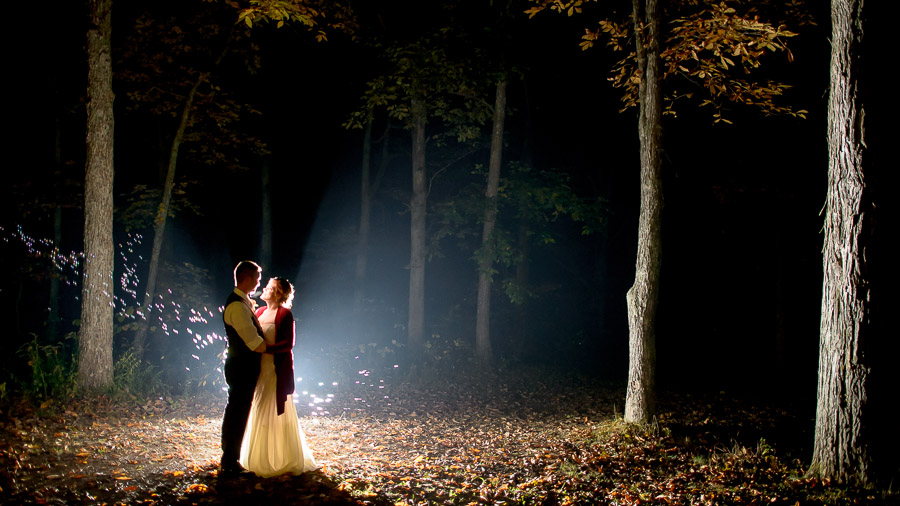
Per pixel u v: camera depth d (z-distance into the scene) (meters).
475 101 14.62
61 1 13.57
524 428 9.72
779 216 15.17
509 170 15.02
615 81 9.67
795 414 11.32
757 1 8.77
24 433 6.56
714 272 21.12
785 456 7.27
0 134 14.95
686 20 8.19
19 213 14.27
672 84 14.52
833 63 6.15
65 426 7.18
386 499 5.27
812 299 18.19
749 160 14.62
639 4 8.49
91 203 9.40
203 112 13.59
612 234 21.92
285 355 5.60
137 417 8.38
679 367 17.28
